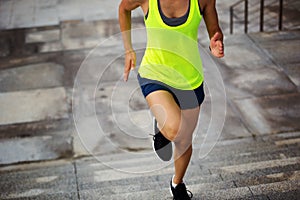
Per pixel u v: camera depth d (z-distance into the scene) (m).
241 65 16.36
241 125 13.22
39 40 21.30
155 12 5.70
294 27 21.30
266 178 8.15
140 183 8.62
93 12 24.09
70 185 9.27
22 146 13.17
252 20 22.52
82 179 9.52
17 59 19.09
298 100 14.24
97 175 9.61
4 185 9.76
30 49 20.41
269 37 18.19
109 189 8.32
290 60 16.41
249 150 11.05
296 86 14.97
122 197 7.61
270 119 13.45
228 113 13.79
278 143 11.38
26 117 14.64
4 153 12.91
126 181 8.88
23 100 15.64
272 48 17.30
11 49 20.50
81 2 25.16
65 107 15.12
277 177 8.16
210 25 6.09
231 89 15.00
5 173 11.91
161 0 5.66
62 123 14.22
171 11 5.70
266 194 7.05
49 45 20.72
